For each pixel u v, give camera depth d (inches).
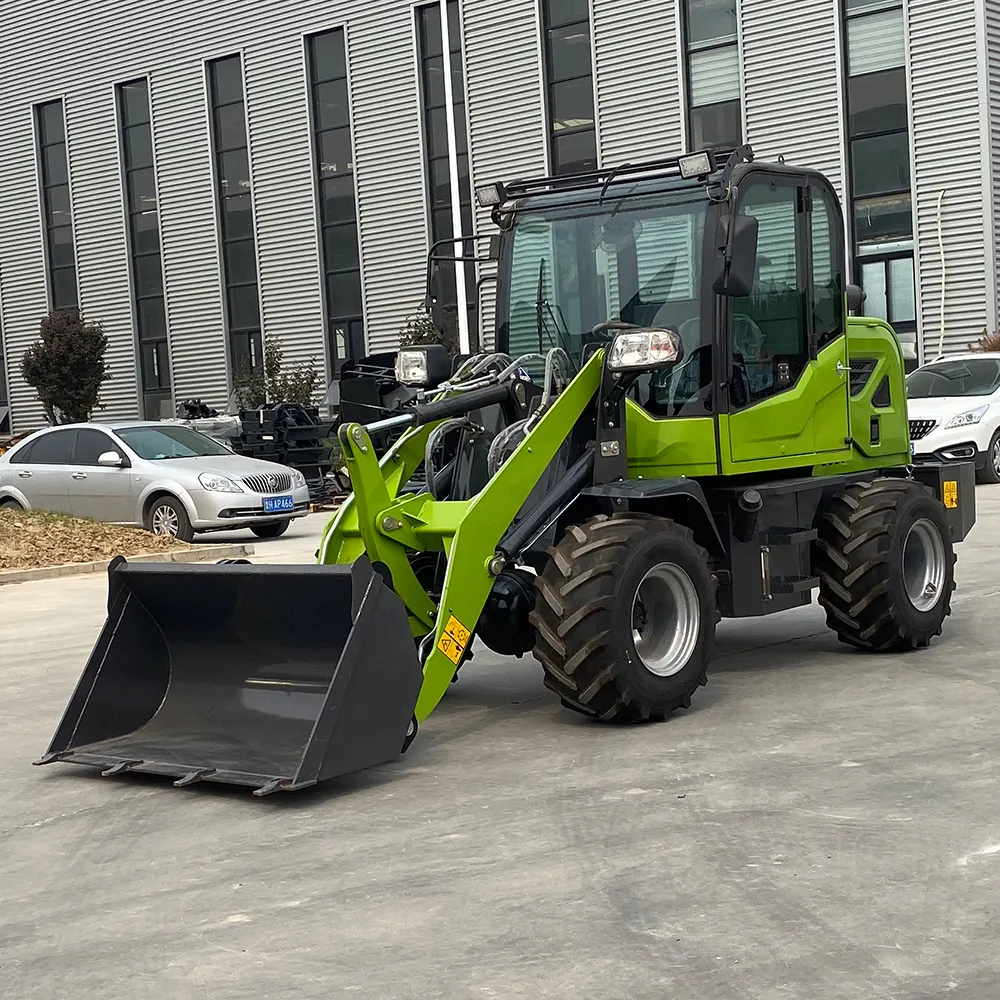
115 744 247.8
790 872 177.9
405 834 203.3
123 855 202.5
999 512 582.6
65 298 1396.4
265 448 870.4
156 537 614.5
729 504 284.4
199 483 651.5
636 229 288.2
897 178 902.4
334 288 1194.0
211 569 240.5
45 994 154.2
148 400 1339.8
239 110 1234.0
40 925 175.9
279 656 243.6
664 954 154.3
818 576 313.1
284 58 1191.6
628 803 211.3
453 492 279.4
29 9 1368.1
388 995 148.0
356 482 253.6
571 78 1042.1
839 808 203.6
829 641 340.8
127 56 1300.4
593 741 251.0
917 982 144.3
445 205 1117.1
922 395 732.0
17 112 1396.4
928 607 318.7
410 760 245.9
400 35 1119.0
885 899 167.2
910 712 261.1
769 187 289.7
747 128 954.7
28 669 359.6
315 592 233.1
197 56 1248.8
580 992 145.9
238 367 1264.8
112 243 1343.5
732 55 962.7
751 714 265.7
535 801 215.6
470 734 263.3
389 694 227.9
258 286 1238.3
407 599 259.9
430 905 173.5
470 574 244.8
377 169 1147.9
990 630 341.7
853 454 322.3
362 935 165.0
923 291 893.8
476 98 1085.8
